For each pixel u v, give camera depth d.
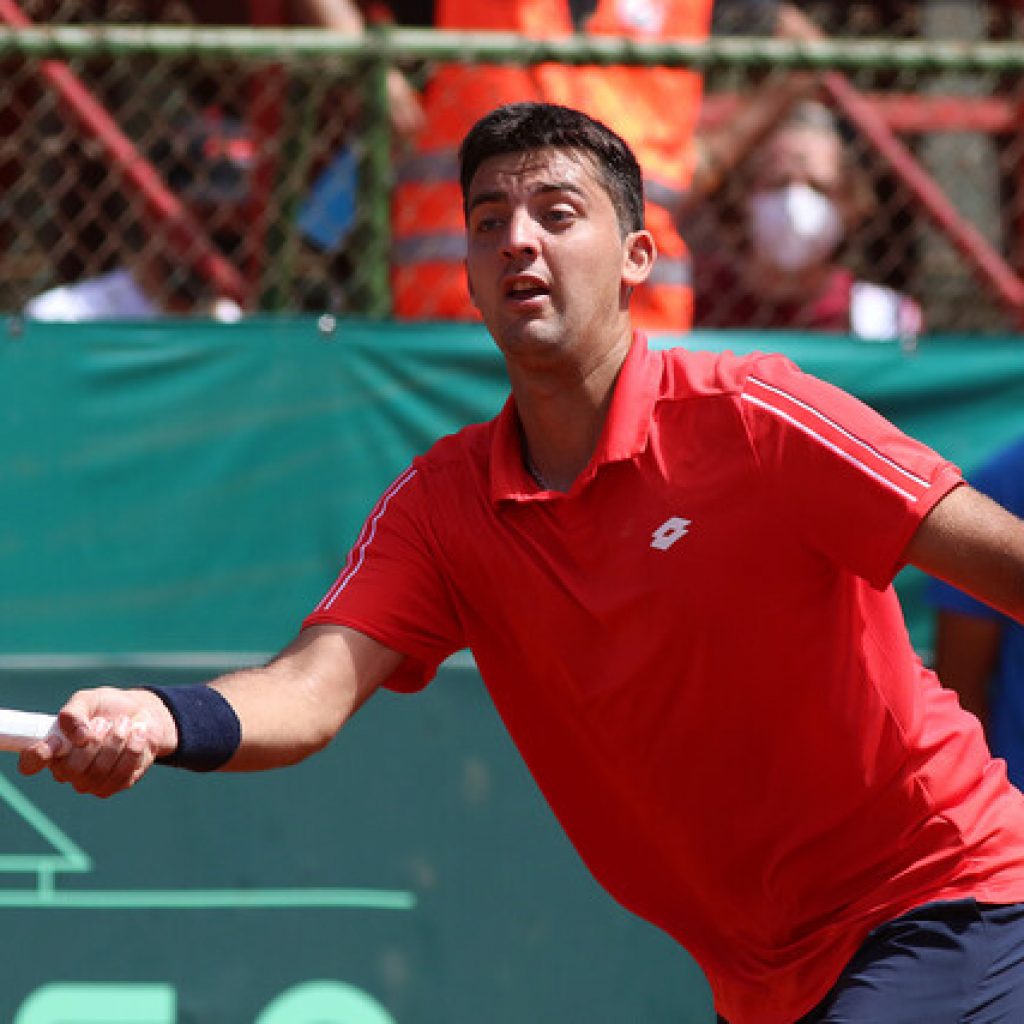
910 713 9.69
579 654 9.69
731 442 9.28
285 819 15.98
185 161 19.33
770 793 9.73
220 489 16.50
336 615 9.79
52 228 18.84
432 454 10.15
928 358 17.11
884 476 8.91
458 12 18.72
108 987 15.73
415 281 17.83
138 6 19.83
